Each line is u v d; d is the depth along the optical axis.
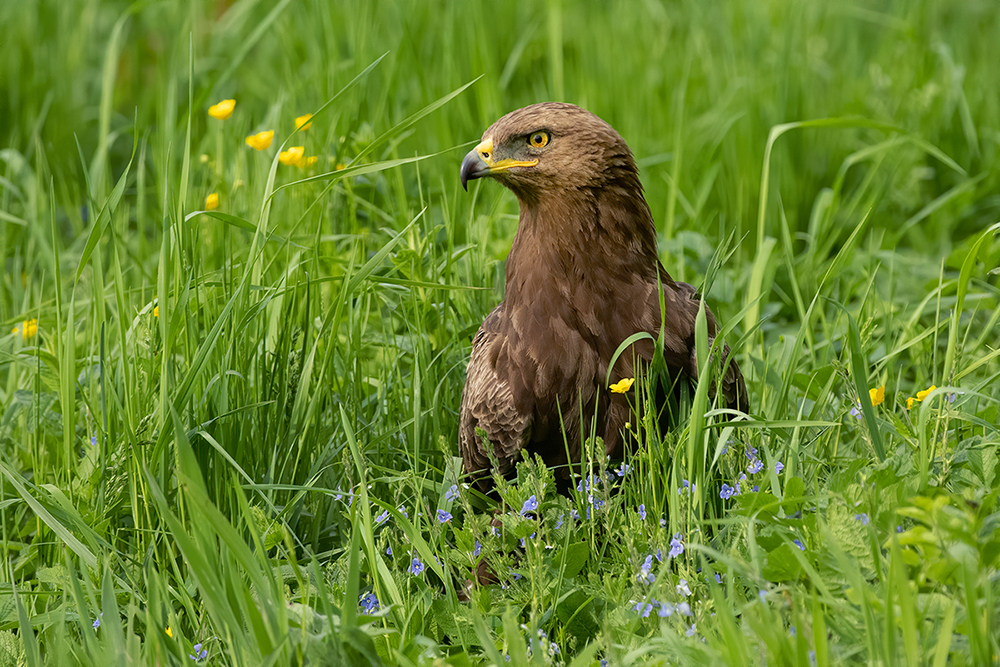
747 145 10.93
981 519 4.37
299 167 8.70
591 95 11.57
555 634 5.28
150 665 4.61
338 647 4.38
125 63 14.03
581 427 6.14
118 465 6.14
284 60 12.09
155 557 5.90
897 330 8.26
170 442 5.98
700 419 5.38
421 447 7.21
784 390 6.57
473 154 6.53
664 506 5.83
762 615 4.22
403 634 4.84
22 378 7.88
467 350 7.62
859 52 13.42
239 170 9.16
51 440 7.11
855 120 8.48
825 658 4.03
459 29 12.27
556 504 5.73
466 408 6.74
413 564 5.42
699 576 5.11
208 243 8.73
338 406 6.94
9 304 9.19
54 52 13.34
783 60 11.64
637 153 11.19
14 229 10.52
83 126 13.00
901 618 4.04
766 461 5.80
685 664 4.30
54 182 11.70
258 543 4.74
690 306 6.54
